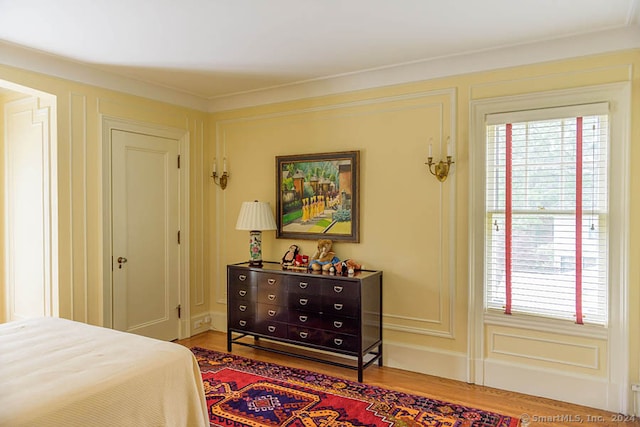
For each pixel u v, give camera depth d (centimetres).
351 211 375
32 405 156
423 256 348
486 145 321
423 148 347
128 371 189
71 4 239
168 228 419
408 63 340
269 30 277
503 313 316
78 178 344
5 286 393
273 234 421
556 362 300
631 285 275
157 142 406
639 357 275
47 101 340
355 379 333
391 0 237
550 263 301
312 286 347
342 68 353
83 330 245
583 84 289
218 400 292
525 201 309
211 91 421
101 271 358
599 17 257
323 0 236
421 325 349
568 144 295
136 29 275
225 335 448
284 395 301
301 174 401
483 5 243
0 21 261
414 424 261
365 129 372
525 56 304
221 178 450
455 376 334
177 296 430
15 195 378
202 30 277
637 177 273
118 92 372
